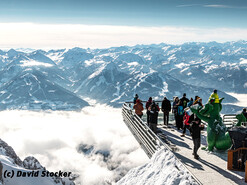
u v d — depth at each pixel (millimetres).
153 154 11195
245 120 12586
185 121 13250
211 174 9219
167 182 8727
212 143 11344
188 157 10891
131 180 10484
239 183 8594
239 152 9461
